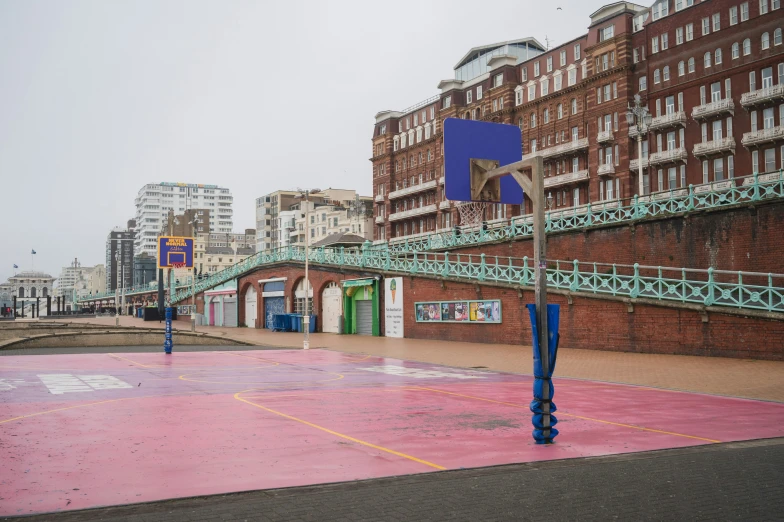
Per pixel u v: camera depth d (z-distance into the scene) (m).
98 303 162.00
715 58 52.38
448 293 38.78
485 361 26.86
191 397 15.73
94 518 6.37
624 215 41.53
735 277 30.50
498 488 7.54
